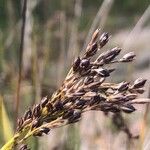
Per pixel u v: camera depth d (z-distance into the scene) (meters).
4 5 1.01
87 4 3.18
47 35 0.81
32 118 0.35
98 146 0.79
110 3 0.79
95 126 0.81
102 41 0.34
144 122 0.62
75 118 0.34
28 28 0.78
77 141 0.76
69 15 0.85
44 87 0.71
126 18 3.73
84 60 0.34
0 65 0.84
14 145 0.35
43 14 0.85
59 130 0.76
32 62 0.72
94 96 0.33
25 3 0.50
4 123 0.59
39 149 0.67
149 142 0.63
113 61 0.34
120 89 0.33
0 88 0.75
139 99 0.33
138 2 3.78
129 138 0.62
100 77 0.34
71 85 0.34
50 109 0.34
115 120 0.62
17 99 0.54
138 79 0.34
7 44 0.93
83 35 0.82
